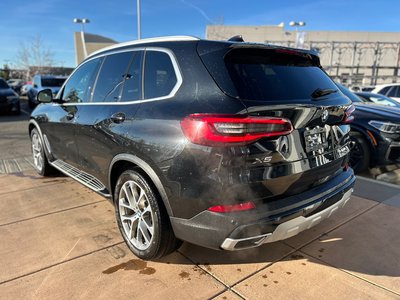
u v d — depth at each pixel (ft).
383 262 9.28
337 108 8.89
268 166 7.32
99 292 8.06
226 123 6.95
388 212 12.41
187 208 7.70
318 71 10.01
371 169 18.30
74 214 12.34
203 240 7.67
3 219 11.94
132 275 8.71
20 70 194.39
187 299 7.83
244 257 9.53
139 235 9.32
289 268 9.01
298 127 7.79
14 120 41.60
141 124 8.62
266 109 7.20
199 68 7.93
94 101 11.39
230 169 7.02
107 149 10.07
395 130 16.26
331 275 8.71
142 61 9.64
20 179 16.56
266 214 7.36
